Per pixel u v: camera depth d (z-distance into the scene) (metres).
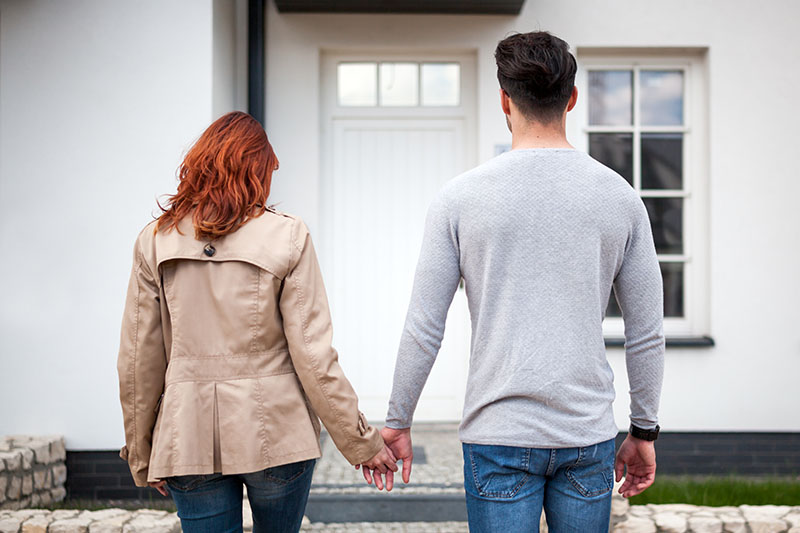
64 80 3.82
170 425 1.67
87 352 3.82
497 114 4.60
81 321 3.82
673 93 4.62
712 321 4.41
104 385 3.82
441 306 1.62
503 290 1.54
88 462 3.82
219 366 1.70
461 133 4.78
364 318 4.83
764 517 2.93
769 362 4.39
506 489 1.54
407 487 3.68
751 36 4.43
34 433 3.82
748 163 4.42
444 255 1.61
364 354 4.82
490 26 4.57
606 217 1.54
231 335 1.70
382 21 4.57
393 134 4.79
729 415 4.38
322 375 1.71
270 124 4.57
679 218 4.60
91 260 3.82
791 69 4.41
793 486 3.82
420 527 3.24
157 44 3.82
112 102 3.82
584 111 4.62
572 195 1.54
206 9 3.82
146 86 3.82
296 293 1.73
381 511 3.40
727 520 2.91
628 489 1.82
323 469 4.02
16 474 3.36
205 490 1.73
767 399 4.39
